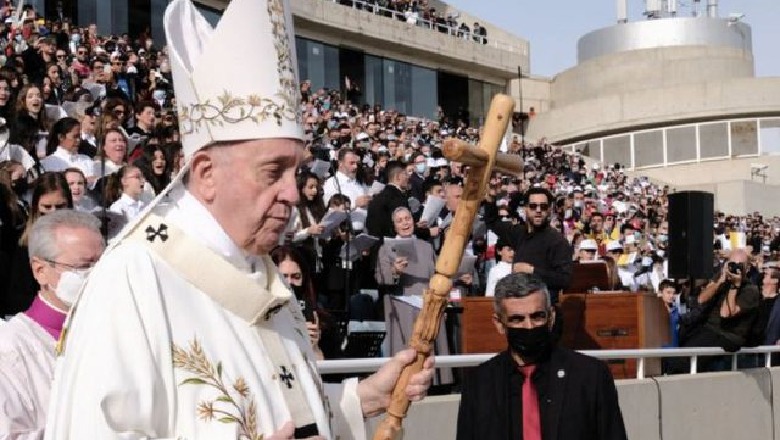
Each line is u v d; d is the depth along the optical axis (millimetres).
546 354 4750
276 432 2477
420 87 34906
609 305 8469
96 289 2398
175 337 2432
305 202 8773
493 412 4754
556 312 7562
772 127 38656
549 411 4684
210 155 2562
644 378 8055
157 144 8297
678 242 9477
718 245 23500
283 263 5691
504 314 4707
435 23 35438
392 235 9180
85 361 2289
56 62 14000
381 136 19703
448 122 31109
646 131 39375
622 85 40656
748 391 9125
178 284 2500
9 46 13820
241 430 2428
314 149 14070
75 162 8250
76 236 3363
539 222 7715
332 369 4867
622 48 41344
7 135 8172
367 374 6195
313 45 31094
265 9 2586
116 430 2275
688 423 8266
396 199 9281
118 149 8328
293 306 2945
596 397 4715
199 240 2545
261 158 2523
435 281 2996
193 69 2576
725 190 36312
